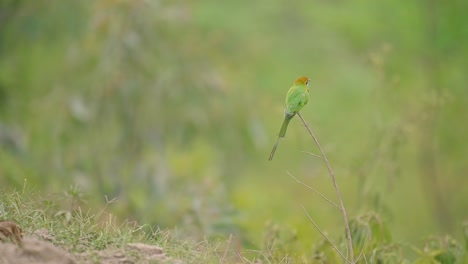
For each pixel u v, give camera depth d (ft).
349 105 79.20
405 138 37.86
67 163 52.19
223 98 57.31
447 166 72.23
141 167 49.75
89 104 54.49
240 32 77.15
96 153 52.70
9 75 60.80
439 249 28.53
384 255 27.07
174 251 21.47
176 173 51.11
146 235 22.93
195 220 37.70
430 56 73.97
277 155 63.82
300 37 85.20
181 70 56.18
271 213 51.24
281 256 25.46
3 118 58.39
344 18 77.77
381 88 42.37
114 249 20.56
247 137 58.23
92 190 47.44
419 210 69.21
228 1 79.51
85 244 20.85
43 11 60.95
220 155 57.41
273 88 79.30
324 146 42.83
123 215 41.96
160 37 55.98
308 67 84.02
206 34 64.13
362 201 35.83
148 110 54.19
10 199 22.67
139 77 54.60
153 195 45.65
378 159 36.83
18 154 53.67
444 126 71.31
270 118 63.67
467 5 73.00
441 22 73.61
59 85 56.34
